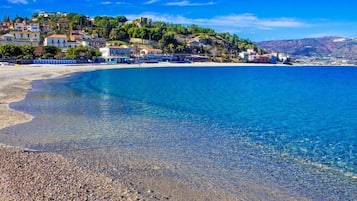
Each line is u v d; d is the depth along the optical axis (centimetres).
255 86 6881
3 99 3534
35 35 17712
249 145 1950
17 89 4656
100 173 1373
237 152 1791
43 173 1321
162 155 1683
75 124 2386
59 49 15288
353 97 5072
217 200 1168
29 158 1532
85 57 15412
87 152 1695
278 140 2103
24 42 17150
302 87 6894
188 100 4138
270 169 1526
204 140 2028
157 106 3466
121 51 17825
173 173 1420
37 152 1656
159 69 13438
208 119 2788
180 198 1166
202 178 1376
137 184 1272
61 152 1681
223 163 1588
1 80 5975
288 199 1205
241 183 1338
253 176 1425
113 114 2859
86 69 11350
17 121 2405
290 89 6375
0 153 1586
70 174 1333
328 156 1767
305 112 3447
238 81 8200
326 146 1983
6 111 2786
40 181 1227
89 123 2438
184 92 5188
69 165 1459
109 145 1844
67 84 5859
